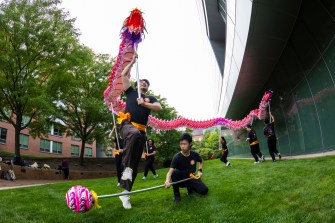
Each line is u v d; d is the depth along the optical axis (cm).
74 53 2089
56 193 738
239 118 2762
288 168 730
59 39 1978
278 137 1683
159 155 3456
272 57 1383
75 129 2922
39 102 1809
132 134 475
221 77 2606
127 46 527
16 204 583
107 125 2792
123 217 466
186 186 543
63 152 4484
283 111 1556
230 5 1365
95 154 5281
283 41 1239
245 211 425
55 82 2105
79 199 410
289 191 486
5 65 1834
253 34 1177
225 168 1066
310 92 1211
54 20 2030
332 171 552
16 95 1873
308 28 1080
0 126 3356
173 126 1290
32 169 1995
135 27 508
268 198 466
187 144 536
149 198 588
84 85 2575
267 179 606
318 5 973
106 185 926
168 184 504
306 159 941
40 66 2105
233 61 1581
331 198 410
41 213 514
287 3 999
